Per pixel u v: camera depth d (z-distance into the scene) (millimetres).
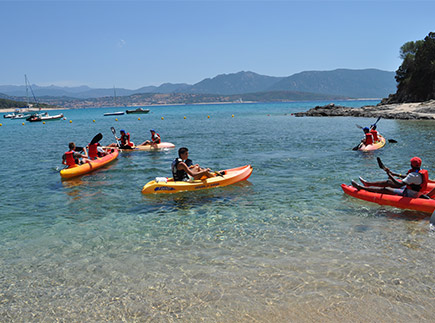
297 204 8383
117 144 18516
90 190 10312
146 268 5352
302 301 4340
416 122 31797
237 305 4305
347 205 8188
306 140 21188
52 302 4539
